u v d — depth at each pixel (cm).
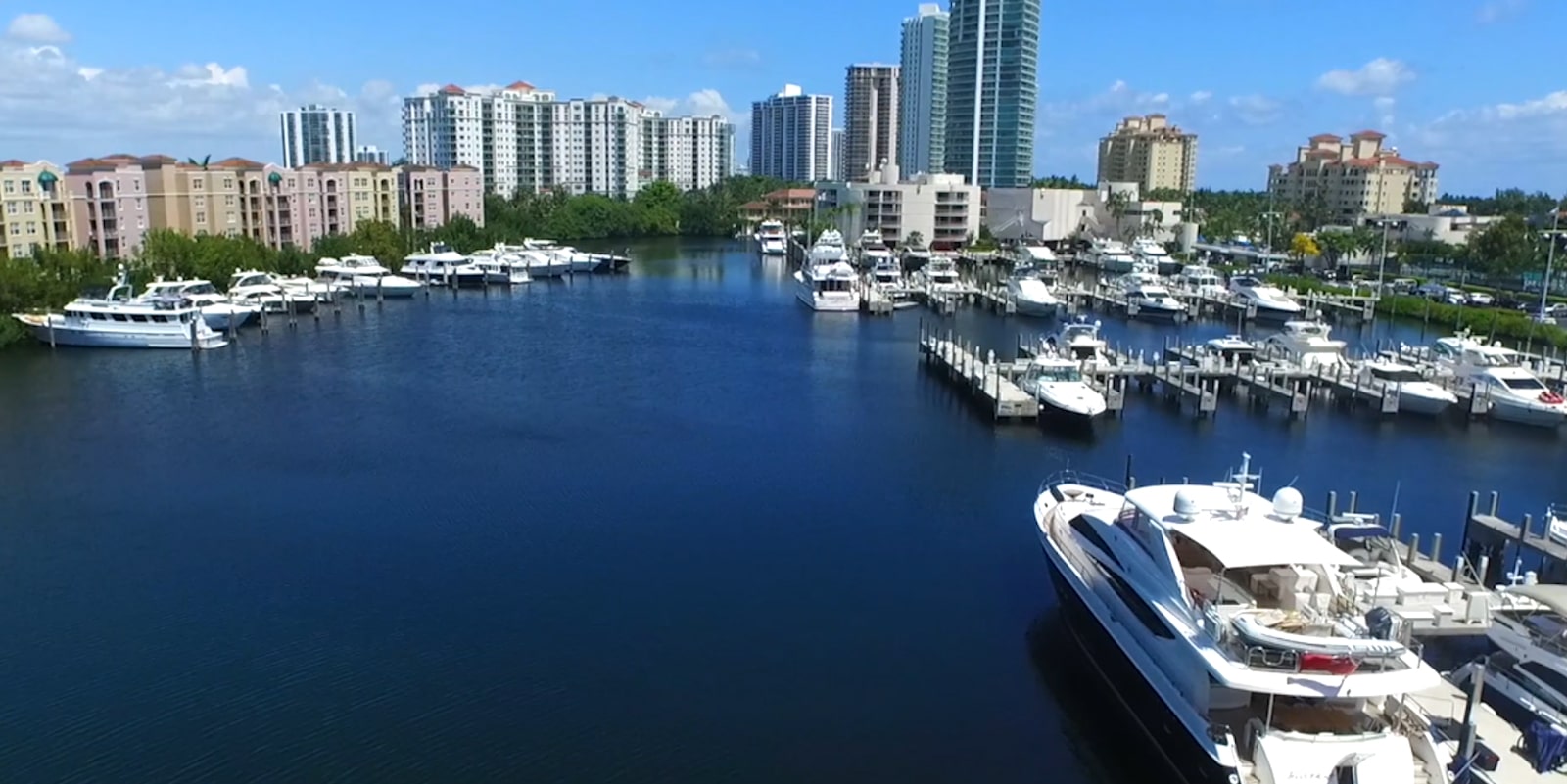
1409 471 6038
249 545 4631
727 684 3462
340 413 7138
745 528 4912
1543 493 5650
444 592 4147
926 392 8038
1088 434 6725
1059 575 3866
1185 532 3130
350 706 3306
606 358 9412
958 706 3369
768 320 12025
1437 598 3525
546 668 3547
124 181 13288
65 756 3047
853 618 3962
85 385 8025
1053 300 12419
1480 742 2838
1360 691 2656
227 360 9094
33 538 4703
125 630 3806
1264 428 6944
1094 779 3012
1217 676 2723
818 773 3000
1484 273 14338
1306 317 11906
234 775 2958
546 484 5538
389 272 14488
